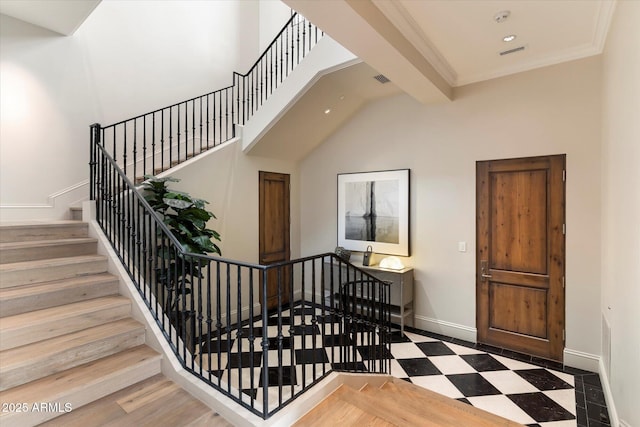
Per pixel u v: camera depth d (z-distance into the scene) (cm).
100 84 409
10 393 182
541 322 338
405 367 322
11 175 343
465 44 299
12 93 343
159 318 277
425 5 238
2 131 338
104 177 321
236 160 452
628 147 198
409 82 326
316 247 534
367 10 221
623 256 213
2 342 204
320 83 381
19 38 347
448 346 369
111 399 200
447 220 397
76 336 226
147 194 355
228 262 199
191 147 501
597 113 305
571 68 317
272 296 502
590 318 311
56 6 324
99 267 288
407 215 427
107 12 416
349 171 488
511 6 240
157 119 464
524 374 307
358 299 452
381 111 452
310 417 185
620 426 211
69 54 383
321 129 482
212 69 535
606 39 272
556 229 328
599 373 300
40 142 362
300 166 551
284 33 537
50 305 244
